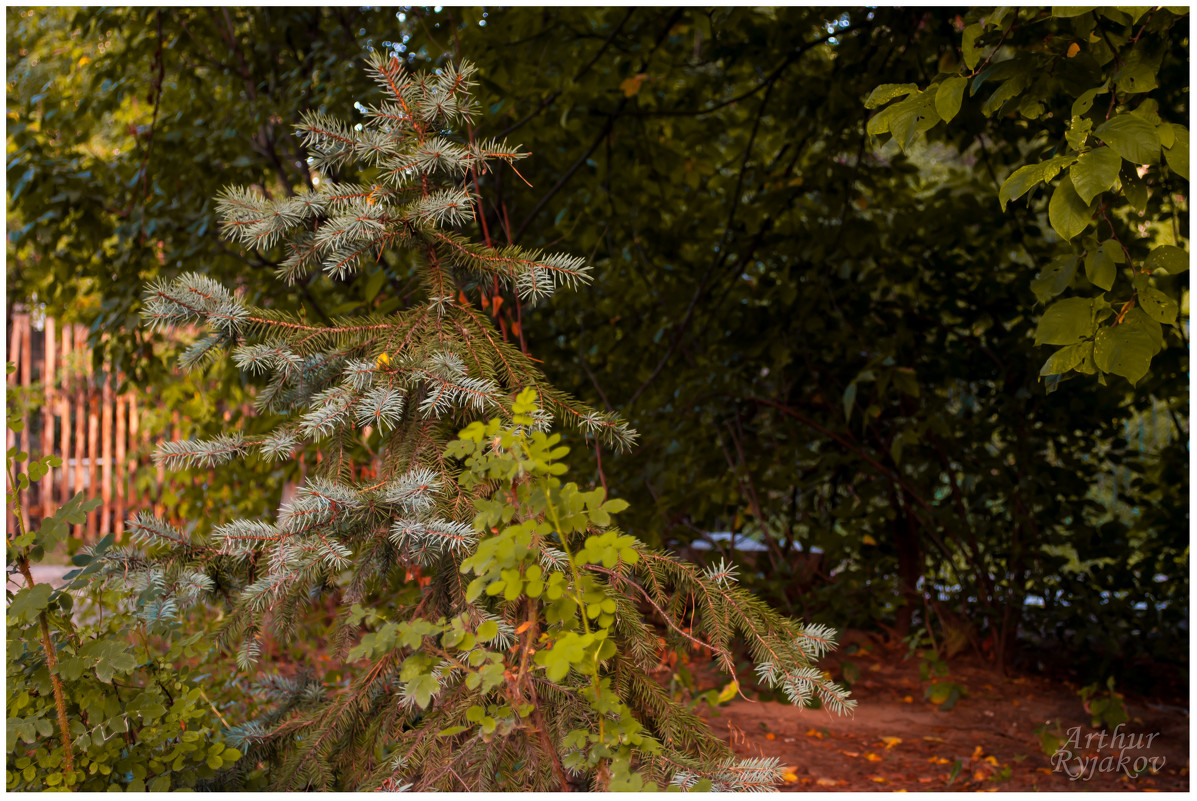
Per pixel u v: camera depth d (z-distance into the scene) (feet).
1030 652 16.10
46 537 5.13
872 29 12.19
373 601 9.16
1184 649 14.71
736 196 14.17
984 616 15.64
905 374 12.32
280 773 5.57
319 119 6.12
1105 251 5.28
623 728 4.99
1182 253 5.23
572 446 10.85
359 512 5.34
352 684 5.90
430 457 5.83
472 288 7.09
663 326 15.46
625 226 14.98
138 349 14.39
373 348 6.13
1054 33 7.19
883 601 15.25
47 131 14.64
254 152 14.26
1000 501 15.81
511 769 5.39
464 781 5.12
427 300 6.50
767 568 16.83
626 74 14.39
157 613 5.59
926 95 5.80
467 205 6.20
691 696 12.14
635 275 15.61
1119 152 4.74
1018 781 10.28
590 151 12.94
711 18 12.96
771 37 13.17
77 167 13.87
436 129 6.48
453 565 5.78
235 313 5.92
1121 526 14.96
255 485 15.24
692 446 14.44
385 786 5.18
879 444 15.93
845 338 14.47
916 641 15.24
